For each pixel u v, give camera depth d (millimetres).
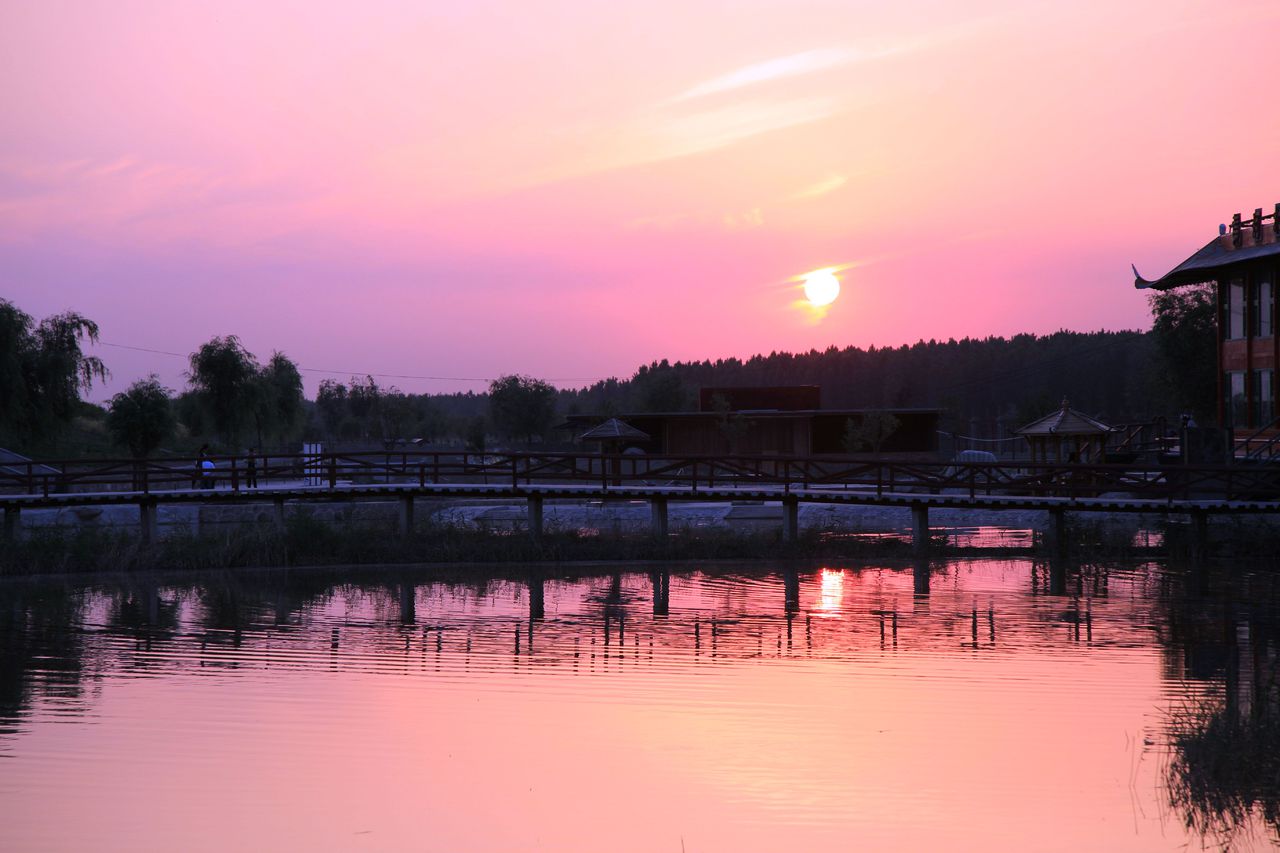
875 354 190000
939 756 12445
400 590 25688
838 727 13602
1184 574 27516
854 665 17062
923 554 31031
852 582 26578
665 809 10977
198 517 38844
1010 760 12297
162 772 12039
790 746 12891
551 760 12469
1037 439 40562
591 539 31984
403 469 32750
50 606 23469
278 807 11086
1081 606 22688
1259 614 21578
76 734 13414
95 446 59688
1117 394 141500
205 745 12977
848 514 43094
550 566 29719
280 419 72000
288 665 17250
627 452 62062
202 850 10055
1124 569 28531
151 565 29328
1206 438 32656
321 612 22609
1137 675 16219
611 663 17328
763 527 39219
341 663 17406
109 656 17969
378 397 126062
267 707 14641
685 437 63438
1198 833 10141
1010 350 171000
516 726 13734
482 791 11477
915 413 61031
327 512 39812
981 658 17516
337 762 12430
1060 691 15289
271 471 32656
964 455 63938
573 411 127250
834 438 62188
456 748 12867
